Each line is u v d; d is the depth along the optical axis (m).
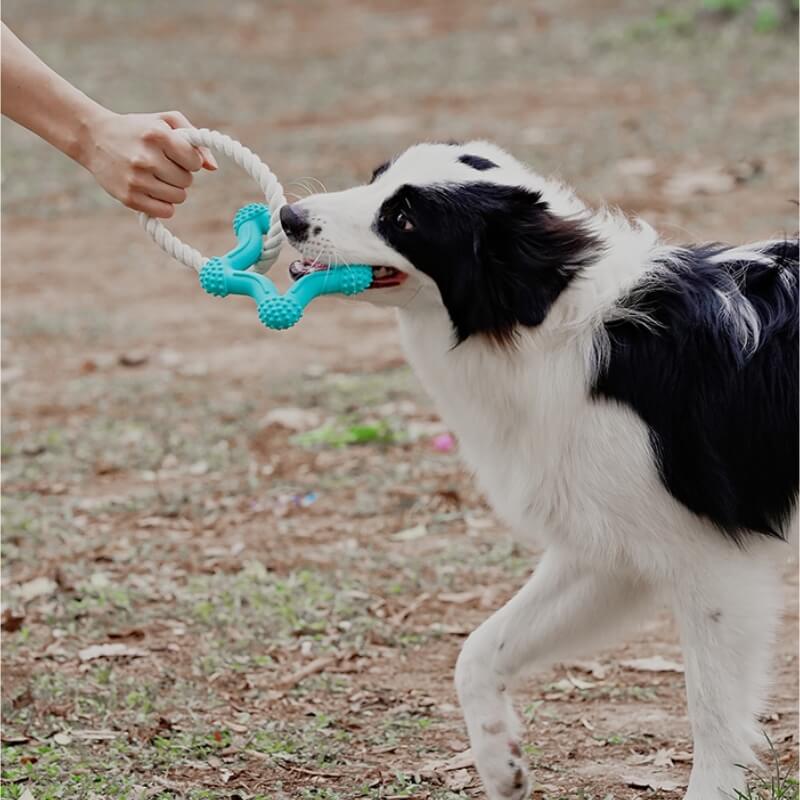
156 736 7.57
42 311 16.33
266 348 14.89
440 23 31.30
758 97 21.95
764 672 6.65
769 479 6.53
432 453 11.74
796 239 6.91
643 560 6.55
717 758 6.54
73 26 34.16
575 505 6.57
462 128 21.83
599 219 6.77
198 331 15.58
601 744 7.49
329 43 30.50
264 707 7.98
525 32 29.12
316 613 9.08
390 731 7.66
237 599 9.25
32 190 21.23
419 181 6.35
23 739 7.56
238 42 31.38
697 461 6.41
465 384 6.71
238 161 6.75
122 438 12.48
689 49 25.56
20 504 11.05
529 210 6.33
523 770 6.77
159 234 6.72
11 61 6.57
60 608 9.22
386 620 9.02
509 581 9.50
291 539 10.34
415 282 6.51
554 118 21.97
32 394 13.79
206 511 10.89
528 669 6.93
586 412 6.47
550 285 6.36
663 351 6.44
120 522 10.76
